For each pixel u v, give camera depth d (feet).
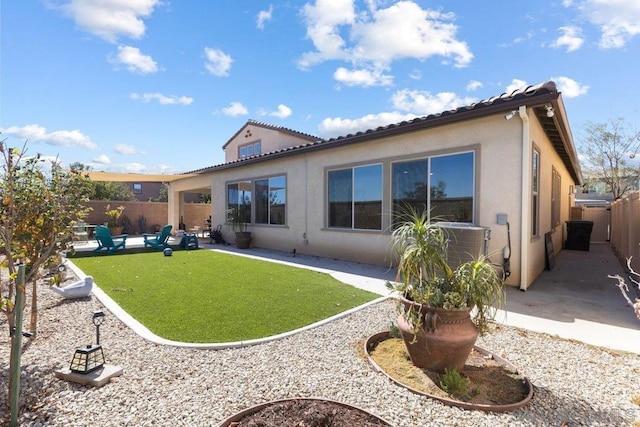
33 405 8.95
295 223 38.40
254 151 65.26
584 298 19.48
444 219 24.79
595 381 10.27
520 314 16.63
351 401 9.04
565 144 30.45
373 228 30.14
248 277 25.11
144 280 24.17
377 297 19.49
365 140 29.19
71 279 24.62
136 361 11.37
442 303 9.99
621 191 72.43
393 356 11.78
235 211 48.62
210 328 14.43
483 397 9.31
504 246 21.80
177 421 8.22
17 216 11.42
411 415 8.47
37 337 13.64
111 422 8.21
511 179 21.52
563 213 45.93
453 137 24.29
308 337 13.57
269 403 8.79
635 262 26.73
